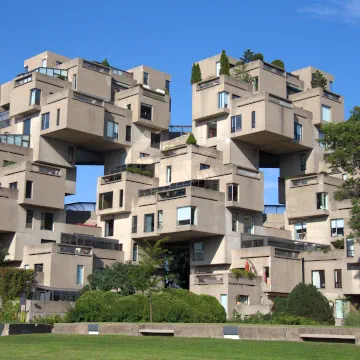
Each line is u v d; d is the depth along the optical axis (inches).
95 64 3302.2
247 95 2942.9
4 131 3161.9
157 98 3307.1
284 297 2447.1
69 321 1904.5
